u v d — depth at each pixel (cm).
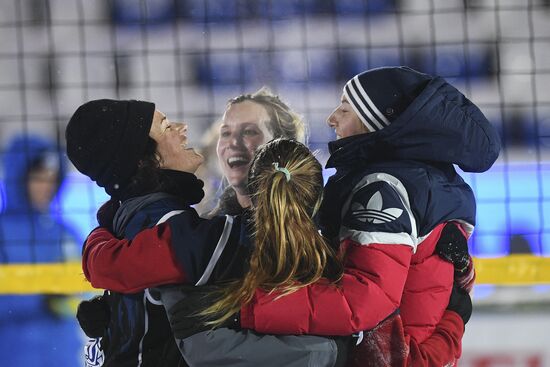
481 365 1633
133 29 2777
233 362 752
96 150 826
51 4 2777
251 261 764
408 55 2736
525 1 2733
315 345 754
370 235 779
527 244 2100
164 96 2722
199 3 2766
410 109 816
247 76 2716
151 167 837
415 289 831
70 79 2752
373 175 814
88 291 1755
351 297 755
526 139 2588
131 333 809
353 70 2730
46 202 2177
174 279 780
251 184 802
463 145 824
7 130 2584
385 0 2727
